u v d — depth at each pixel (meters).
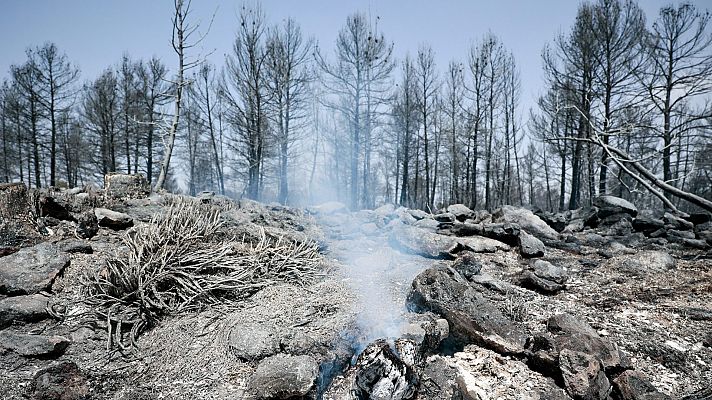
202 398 3.66
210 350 4.18
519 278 6.07
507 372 3.98
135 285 4.74
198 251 5.23
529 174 34.72
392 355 3.86
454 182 30.69
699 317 4.99
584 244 8.56
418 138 28.91
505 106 28.47
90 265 5.46
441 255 7.26
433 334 4.35
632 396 3.55
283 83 25.34
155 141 30.84
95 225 6.58
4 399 3.53
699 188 19.06
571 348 3.94
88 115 32.81
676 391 3.80
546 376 3.93
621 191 19.89
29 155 33.03
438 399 3.71
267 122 25.53
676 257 7.61
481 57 27.33
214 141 27.72
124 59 31.88
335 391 3.84
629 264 6.93
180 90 13.30
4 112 32.88
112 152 31.88
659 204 21.19
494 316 4.48
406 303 5.04
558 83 20.16
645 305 5.39
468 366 4.12
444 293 4.81
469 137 27.44
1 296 4.77
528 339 4.29
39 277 4.96
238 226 6.78
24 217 6.34
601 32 19.19
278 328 4.31
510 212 9.27
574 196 22.44
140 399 3.62
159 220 6.12
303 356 3.85
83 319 4.55
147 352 4.18
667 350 4.34
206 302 4.84
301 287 5.38
